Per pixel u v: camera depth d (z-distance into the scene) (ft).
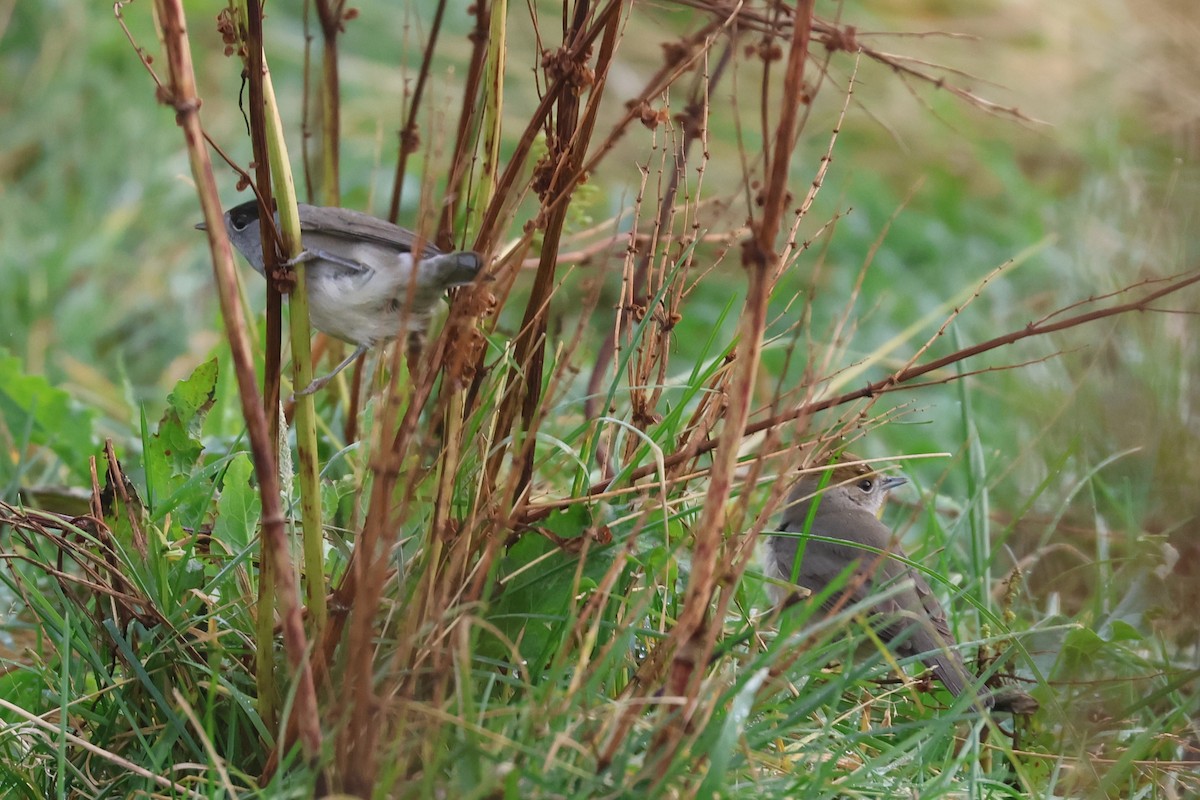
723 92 62.95
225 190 56.08
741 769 23.24
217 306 49.98
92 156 57.62
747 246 20.95
